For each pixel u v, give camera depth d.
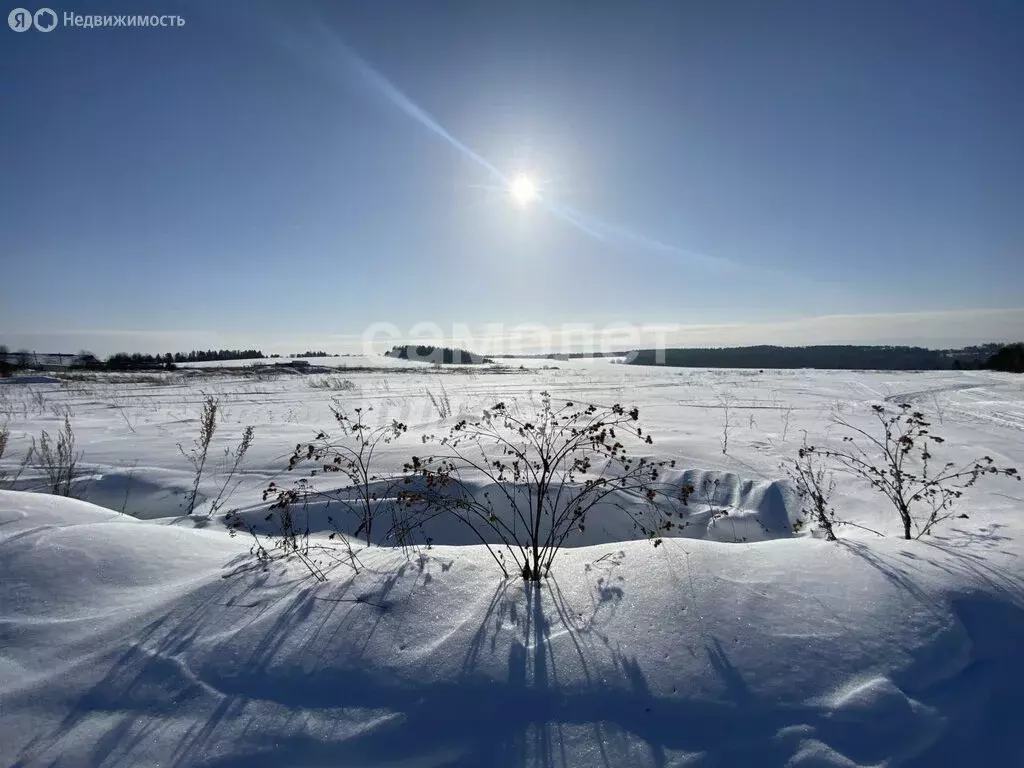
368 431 8.62
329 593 2.76
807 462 6.44
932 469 6.26
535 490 5.38
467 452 6.80
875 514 4.87
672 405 12.99
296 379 25.14
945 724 2.00
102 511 4.11
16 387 19.22
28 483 5.80
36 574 2.82
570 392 16.84
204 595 2.74
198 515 4.89
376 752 1.88
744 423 9.91
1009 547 3.31
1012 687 2.21
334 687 2.14
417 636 2.42
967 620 2.54
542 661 2.26
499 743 1.90
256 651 2.32
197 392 17.64
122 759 1.83
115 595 2.75
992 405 12.91
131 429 9.29
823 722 1.98
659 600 2.64
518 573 3.03
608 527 5.11
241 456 6.76
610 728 1.96
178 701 2.07
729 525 5.09
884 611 2.56
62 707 2.03
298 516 4.93
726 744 1.90
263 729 1.95
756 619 2.50
